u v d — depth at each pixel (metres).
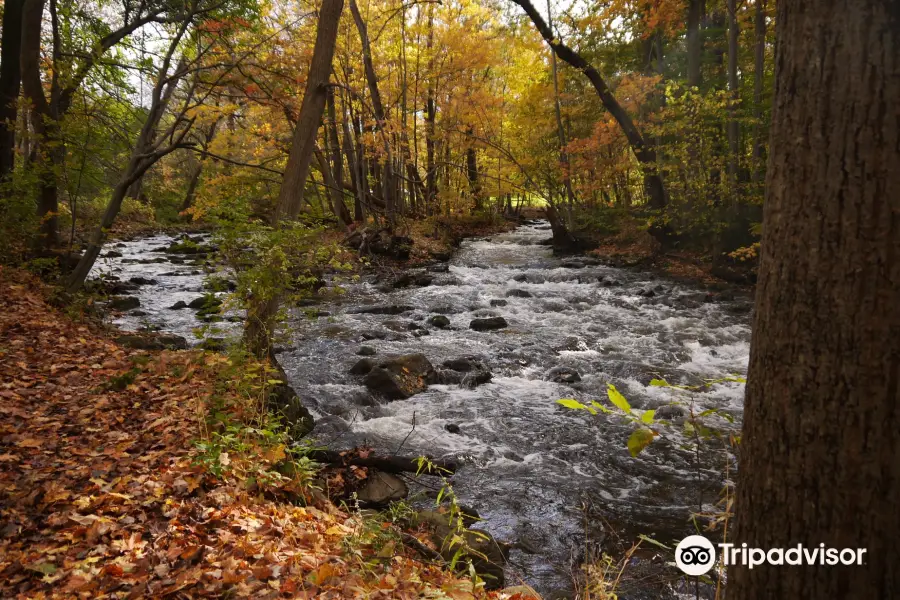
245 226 6.02
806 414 1.50
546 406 7.88
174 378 6.32
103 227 10.67
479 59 25.22
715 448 6.61
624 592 4.10
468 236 27.86
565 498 5.57
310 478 4.67
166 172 34.34
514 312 13.66
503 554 4.61
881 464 1.41
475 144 27.44
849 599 1.46
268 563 3.16
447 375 8.80
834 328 1.45
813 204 1.48
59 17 15.63
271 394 6.11
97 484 3.92
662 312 13.56
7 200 11.32
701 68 20.03
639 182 24.31
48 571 2.96
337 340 10.73
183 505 3.71
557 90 23.38
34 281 10.44
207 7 13.42
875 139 1.40
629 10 17.84
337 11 7.84
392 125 19.98
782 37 1.57
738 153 16.58
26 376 6.14
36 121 11.66
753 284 15.76
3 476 4.05
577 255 21.92
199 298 13.36
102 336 8.59
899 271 1.40
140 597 2.79
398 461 5.95
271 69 12.97
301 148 7.82
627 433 7.04
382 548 3.60
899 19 1.39
